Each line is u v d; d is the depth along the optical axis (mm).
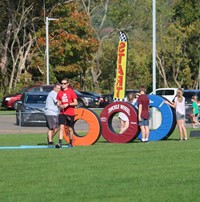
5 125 76625
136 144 47812
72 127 45094
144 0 156125
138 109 49688
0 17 130000
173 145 45719
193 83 172625
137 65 167500
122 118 51875
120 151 40906
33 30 130875
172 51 165250
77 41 131250
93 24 157125
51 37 130500
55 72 135750
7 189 26453
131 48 167000
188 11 169750
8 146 47469
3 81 130500
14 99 113125
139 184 27391
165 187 26672
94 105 117500
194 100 70562
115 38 157875
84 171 31219
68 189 26328
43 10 129625
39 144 49562
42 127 72562
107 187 26734
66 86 44438
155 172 30750
